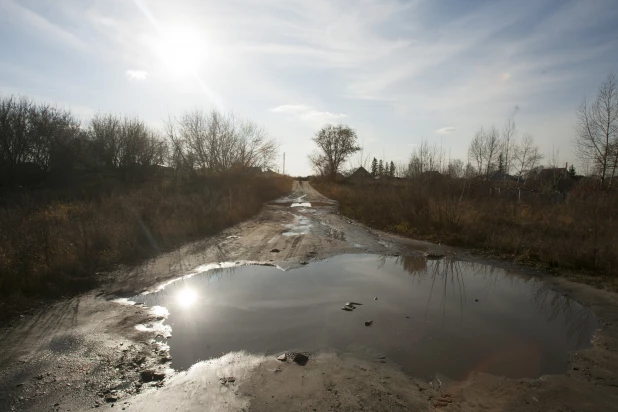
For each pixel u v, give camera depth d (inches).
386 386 136.3
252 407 121.4
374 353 163.3
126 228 376.2
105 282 258.2
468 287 271.7
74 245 306.7
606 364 158.1
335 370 146.9
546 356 165.2
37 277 240.4
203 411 119.4
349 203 860.6
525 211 547.2
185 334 179.0
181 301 226.4
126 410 120.3
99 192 812.6
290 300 231.6
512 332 191.6
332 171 2260.1
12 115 1019.3
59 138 1114.7
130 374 142.1
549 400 129.9
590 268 313.3
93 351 159.2
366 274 299.6
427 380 142.5
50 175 1104.2
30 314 198.8
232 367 147.9
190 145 1177.4
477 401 128.4
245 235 464.8
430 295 251.0
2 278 227.6
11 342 165.9
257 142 1268.5
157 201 581.3
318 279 280.7
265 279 277.6
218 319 198.7
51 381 136.0
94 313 202.8
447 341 178.2
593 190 703.7
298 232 500.1
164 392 130.3
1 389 130.3
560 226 447.5
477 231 438.6
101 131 1204.5
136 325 188.2
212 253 356.8
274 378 139.9
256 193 1029.8
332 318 203.2
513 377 146.2
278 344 169.8
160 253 351.3
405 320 203.8
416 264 339.3
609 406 126.9
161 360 153.0
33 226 333.4
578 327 199.6
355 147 2313.0
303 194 1470.2
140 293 239.3
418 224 517.3
